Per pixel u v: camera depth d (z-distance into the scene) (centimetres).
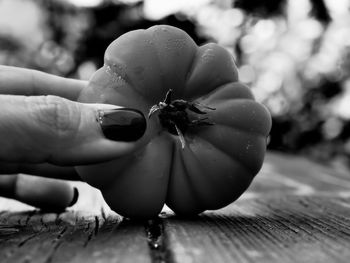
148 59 14
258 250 10
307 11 63
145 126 12
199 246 10
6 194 18
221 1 61
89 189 25
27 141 12
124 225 13
